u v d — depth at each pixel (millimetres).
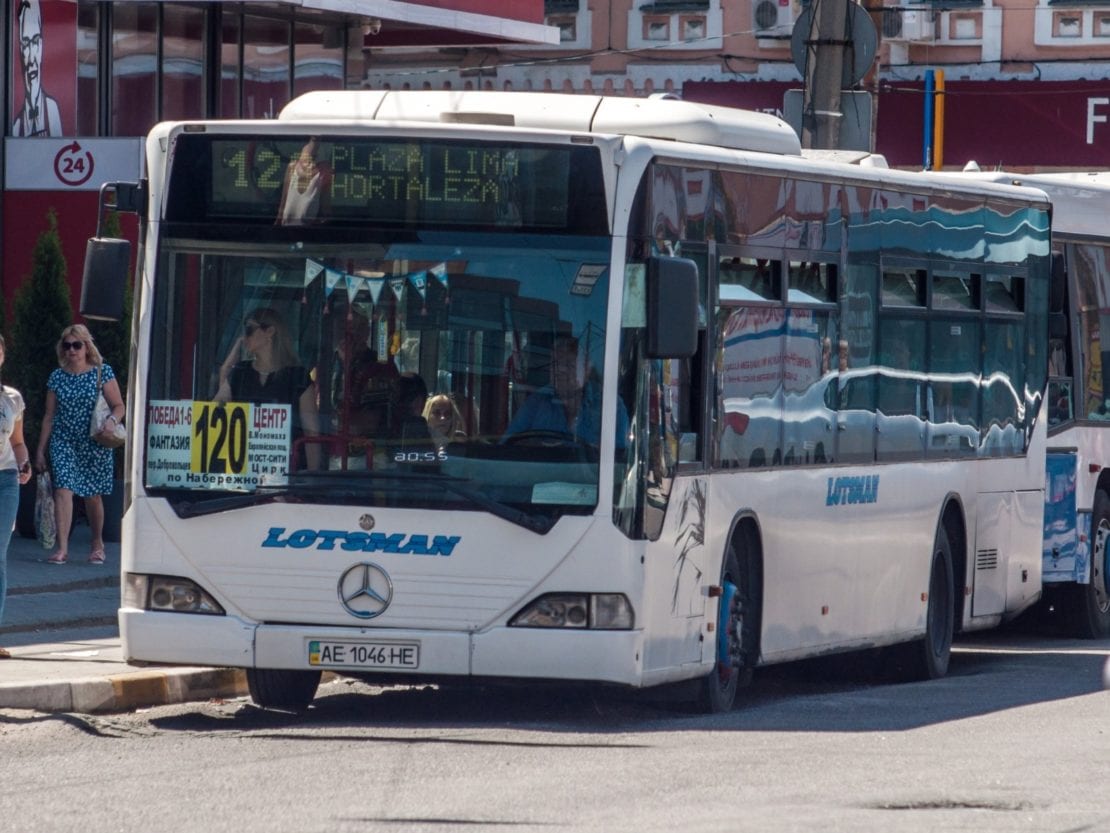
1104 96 111312
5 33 66188
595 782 25688
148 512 30969
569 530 29875
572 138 30250
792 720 32875
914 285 40750
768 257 34625
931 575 41750
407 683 34438
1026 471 46750
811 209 36281
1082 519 51781
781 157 35312
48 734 29422
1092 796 25516
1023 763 28203
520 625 29984
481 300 30344
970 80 112750
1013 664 45531
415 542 30141
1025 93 112000
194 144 31234
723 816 23438
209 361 31047
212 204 31125
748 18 112000
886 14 111375
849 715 33844
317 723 31281
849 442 37875
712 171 32688
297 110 33344
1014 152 112562
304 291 30797
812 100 55031
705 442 32375
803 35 55125
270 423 30719
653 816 23375
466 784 25375
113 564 49188
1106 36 111062
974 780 26547
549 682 30000
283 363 30797
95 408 48781
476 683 30609
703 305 32344
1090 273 52562
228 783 25312
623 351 30094
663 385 30953
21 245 65188
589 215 30234
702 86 112625
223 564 30656
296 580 30438
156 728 30562
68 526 48875
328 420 30594
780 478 35156
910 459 40562
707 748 29031
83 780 25516
